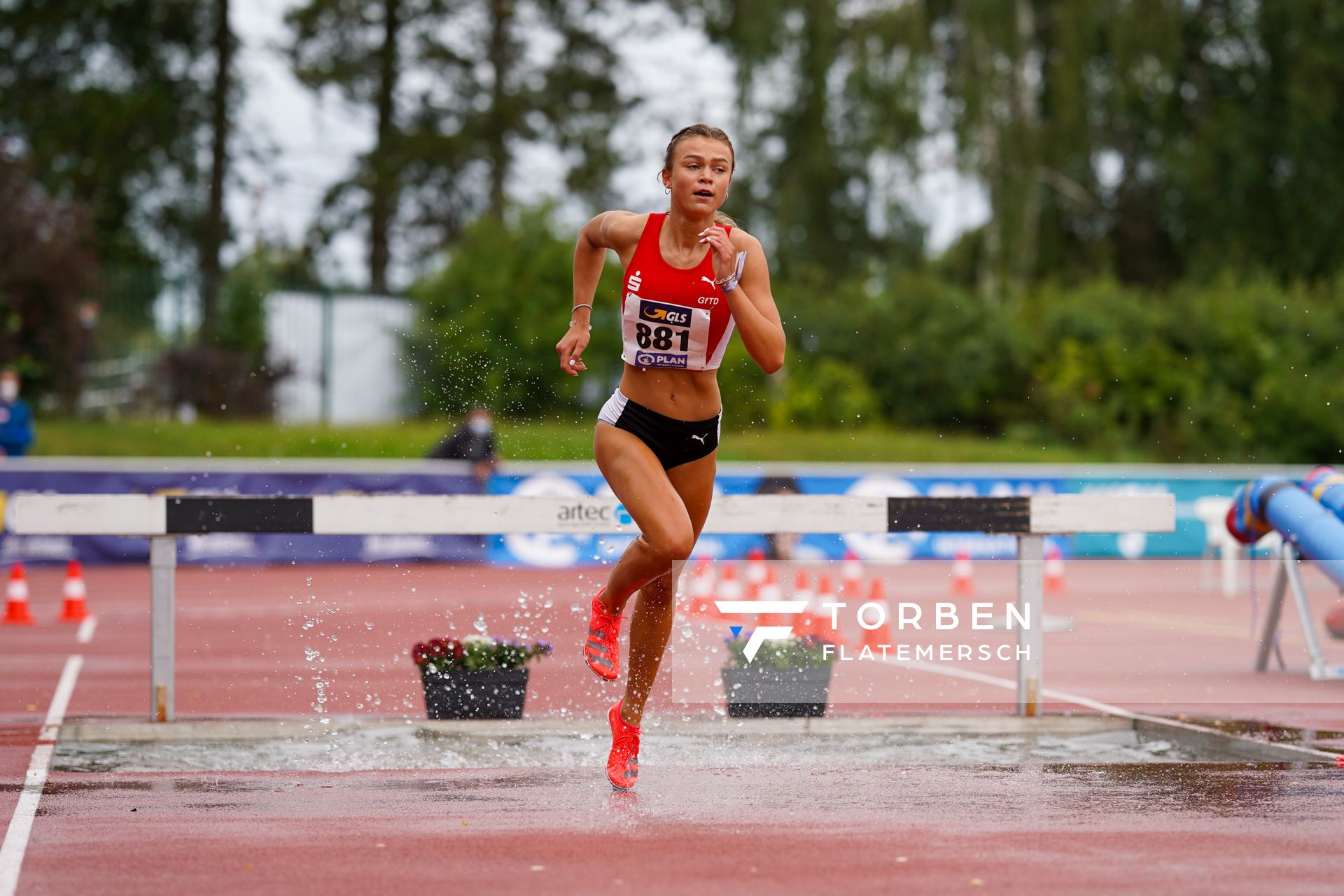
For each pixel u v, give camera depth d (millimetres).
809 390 97562
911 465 86375
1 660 34750
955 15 119188
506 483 64938
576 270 20297
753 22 115500
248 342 89188
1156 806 18500
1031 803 18734
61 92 121000
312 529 23719
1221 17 124625
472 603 48688
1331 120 118688
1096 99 120750
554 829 17172
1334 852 16031
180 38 124312
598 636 19531
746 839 16625
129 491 62625
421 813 18125
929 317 104375
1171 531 24875
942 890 14383
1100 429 99188
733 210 121312
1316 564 31750
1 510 62438
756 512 24141
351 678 30859
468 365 92562
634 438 19125
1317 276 119062
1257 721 25703
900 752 22641
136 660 34688
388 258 129250
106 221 124062
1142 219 128000
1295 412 99812
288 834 16891
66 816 17938
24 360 83438
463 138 122375
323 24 123250
